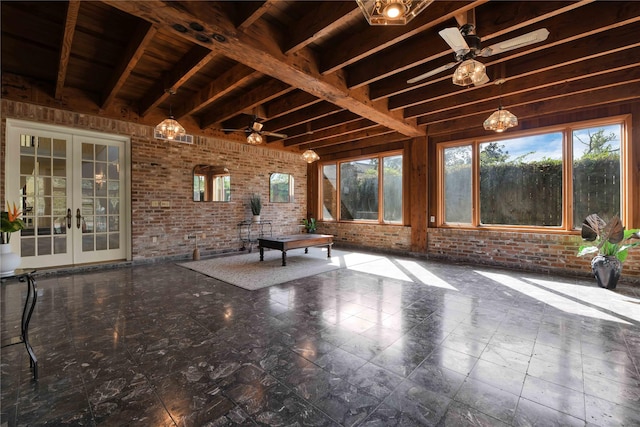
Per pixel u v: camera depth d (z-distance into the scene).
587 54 3.05
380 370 1.97
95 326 2.65
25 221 4.38
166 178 5.61
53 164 4.60
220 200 6.45
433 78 3.60
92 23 2.91
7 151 4.18
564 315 2.93
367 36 2.94
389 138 6.63
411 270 4.90
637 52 3.17
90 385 1.80
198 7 2.35
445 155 5.99
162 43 3.24
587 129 4.49
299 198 8.27
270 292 3.67
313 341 2.38
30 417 1.52
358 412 1.57
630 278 4.09
